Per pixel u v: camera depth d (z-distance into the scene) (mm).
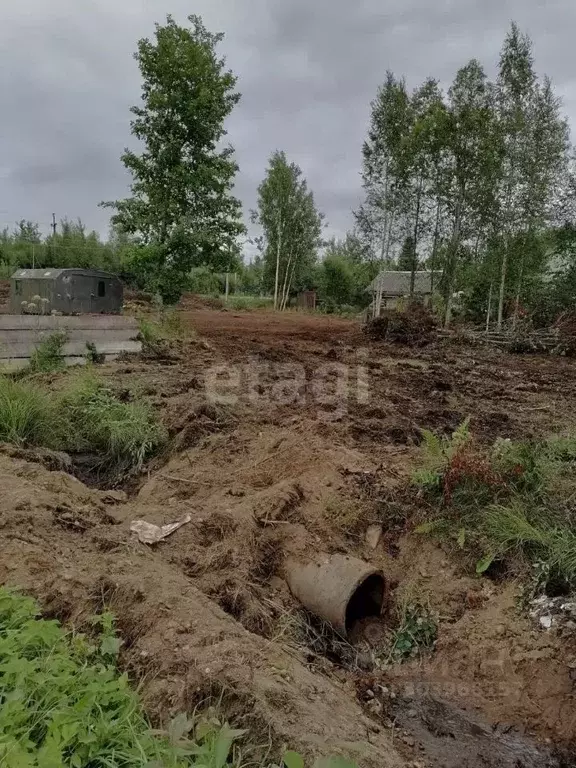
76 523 4777
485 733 3568
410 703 3814
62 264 45500
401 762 3045
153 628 3404
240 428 7312
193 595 3885
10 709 2371
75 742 2361
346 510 5270
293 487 5484
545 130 19859
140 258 15844
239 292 55969
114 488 6395
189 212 16281
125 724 2539
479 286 21438
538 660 3869
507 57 20109
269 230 41031
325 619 4312
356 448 6723
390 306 26375
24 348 10023
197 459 6578
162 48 15336
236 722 2770
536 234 20031
